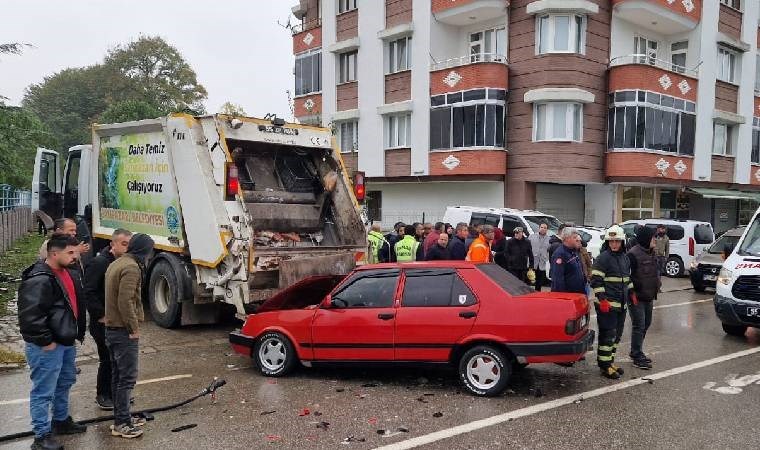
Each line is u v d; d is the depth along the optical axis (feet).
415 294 21.88
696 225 57.77
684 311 39.27
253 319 23.71
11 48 36.65
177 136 29.73
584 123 69.00
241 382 22.43
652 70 70.18
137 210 32.99
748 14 85.46
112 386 17.44
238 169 30.30
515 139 70.59
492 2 69.10
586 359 26.13
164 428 17.74
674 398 20.54
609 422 18.16
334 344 22.26
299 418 18.52
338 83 87.10
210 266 28.35
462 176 71.87
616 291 23.25
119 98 183.21
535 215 50.19
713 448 16.20
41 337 15.55
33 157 61.72
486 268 22.25
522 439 16.80
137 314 17.35
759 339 30.53
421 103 75.15
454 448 16.19
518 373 23.73
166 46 190.08
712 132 81.00
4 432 17.33
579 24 68.59
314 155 33.40
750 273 29.76
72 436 17.17
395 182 79.87
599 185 73.51
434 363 21.38
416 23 75.51
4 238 62.34
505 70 70.03
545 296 21.09
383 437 16.98
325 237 32.73
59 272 16.44
